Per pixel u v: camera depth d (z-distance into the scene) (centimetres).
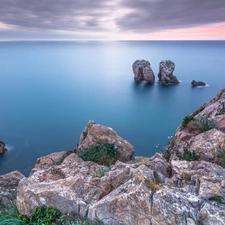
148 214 491
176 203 482
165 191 509
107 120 6544
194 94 9156
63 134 5516
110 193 577
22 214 633
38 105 8112
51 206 602
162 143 4928
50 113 7188
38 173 784
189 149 748
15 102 8475
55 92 10144
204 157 701
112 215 536
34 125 6081
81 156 1148
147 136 5344
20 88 10925
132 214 512
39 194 620
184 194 509
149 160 706
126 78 13100
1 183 1004
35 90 10531
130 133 5556
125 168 665
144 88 10275
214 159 684
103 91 10112
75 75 14662
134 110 7438
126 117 6788
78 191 628
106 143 1249
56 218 584
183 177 584
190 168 614
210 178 554
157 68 17900
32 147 4703
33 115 6981
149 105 7912
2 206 772
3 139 5056
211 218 443
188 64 18612
